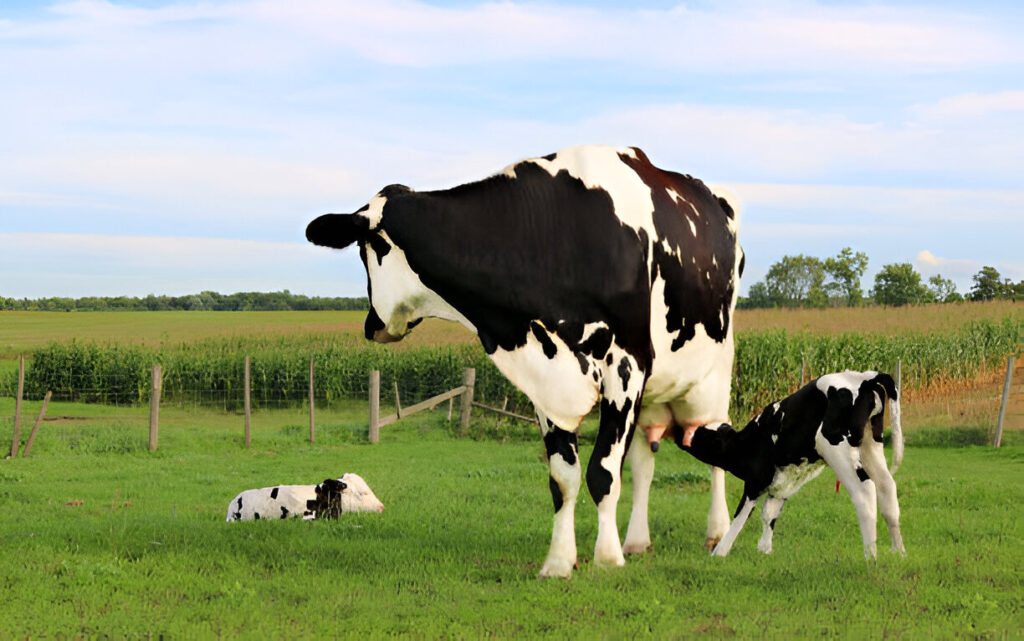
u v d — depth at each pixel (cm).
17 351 4200
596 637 529
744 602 607
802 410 740
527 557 775
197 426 2288
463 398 2150
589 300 679
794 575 675
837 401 720
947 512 1012
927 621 555
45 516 1071
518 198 691
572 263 678
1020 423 1994
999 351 2627
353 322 6172
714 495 846
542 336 686
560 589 639
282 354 3016
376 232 705
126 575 679
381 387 2875
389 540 844
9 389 3005
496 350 709
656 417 823
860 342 2480
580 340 684
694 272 761
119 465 1627
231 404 2903
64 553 754
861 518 717
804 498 1113
